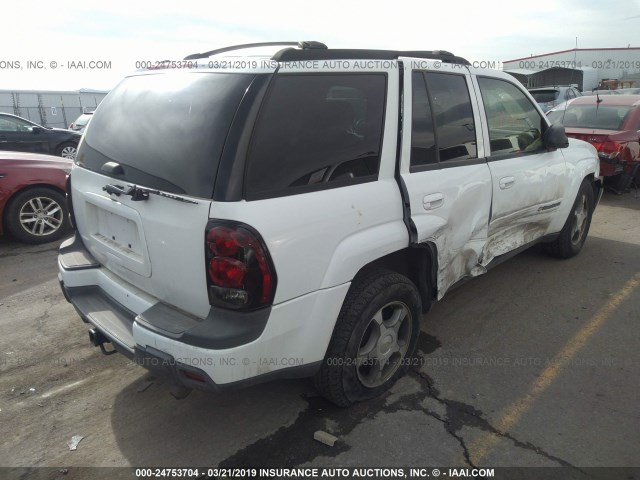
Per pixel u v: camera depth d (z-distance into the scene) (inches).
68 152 468.4
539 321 145.0
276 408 108.4
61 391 115.4
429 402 109.6
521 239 155.4
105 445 98.3
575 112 324.5
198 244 81.0
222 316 81.6
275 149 84.5
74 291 110.5
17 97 1144.2
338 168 93.6
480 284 170.4
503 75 144.8
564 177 164.7
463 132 124.5
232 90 85.4
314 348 92.7
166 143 89.1
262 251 79.7
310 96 90.7
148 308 91.5
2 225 215.5
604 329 139.9
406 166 106.9
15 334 140.8
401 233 103.0
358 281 102.5
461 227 122.4
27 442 99.4
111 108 110.9
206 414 106.8
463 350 130.3
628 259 192.9
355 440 98.3
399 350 113.7
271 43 112.3
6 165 211.8
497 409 107.0
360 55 101.8
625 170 299.3
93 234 111.3
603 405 107.8
